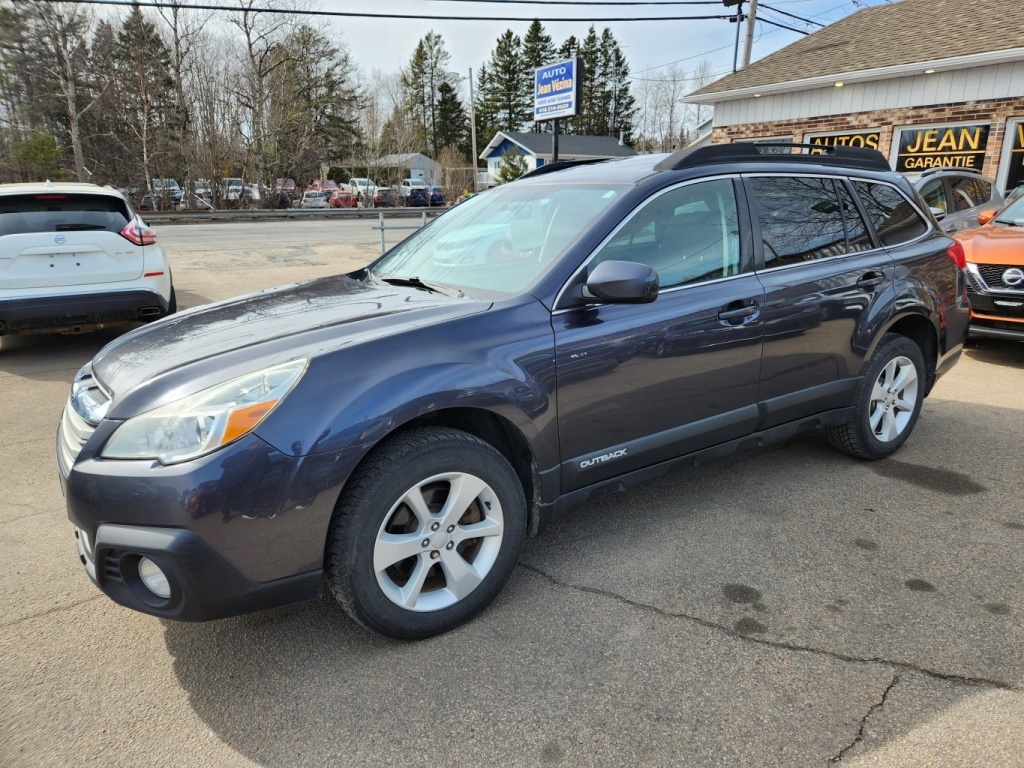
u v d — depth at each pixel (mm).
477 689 2230
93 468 2107
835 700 2158
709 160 3211
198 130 36281
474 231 3363
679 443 3043
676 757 1950
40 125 30922
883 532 3201
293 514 2119
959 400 5172
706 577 2852
